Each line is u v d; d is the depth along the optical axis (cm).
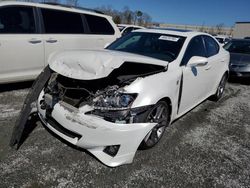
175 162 280
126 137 237
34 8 461
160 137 309
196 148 318
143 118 250
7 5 422
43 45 468
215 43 487
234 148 331
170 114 316
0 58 413
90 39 555
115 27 629
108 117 235
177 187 240
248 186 254
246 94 633
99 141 236
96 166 256
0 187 213
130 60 258
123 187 232
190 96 371
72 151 277
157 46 362
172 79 296
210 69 428
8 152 264
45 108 274
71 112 244
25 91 468
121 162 245
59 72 257
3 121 335
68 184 227
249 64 721
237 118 446
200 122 407
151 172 257
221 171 275
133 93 247
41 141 292
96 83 255
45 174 237
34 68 467
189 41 370
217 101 539
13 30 427
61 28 503
